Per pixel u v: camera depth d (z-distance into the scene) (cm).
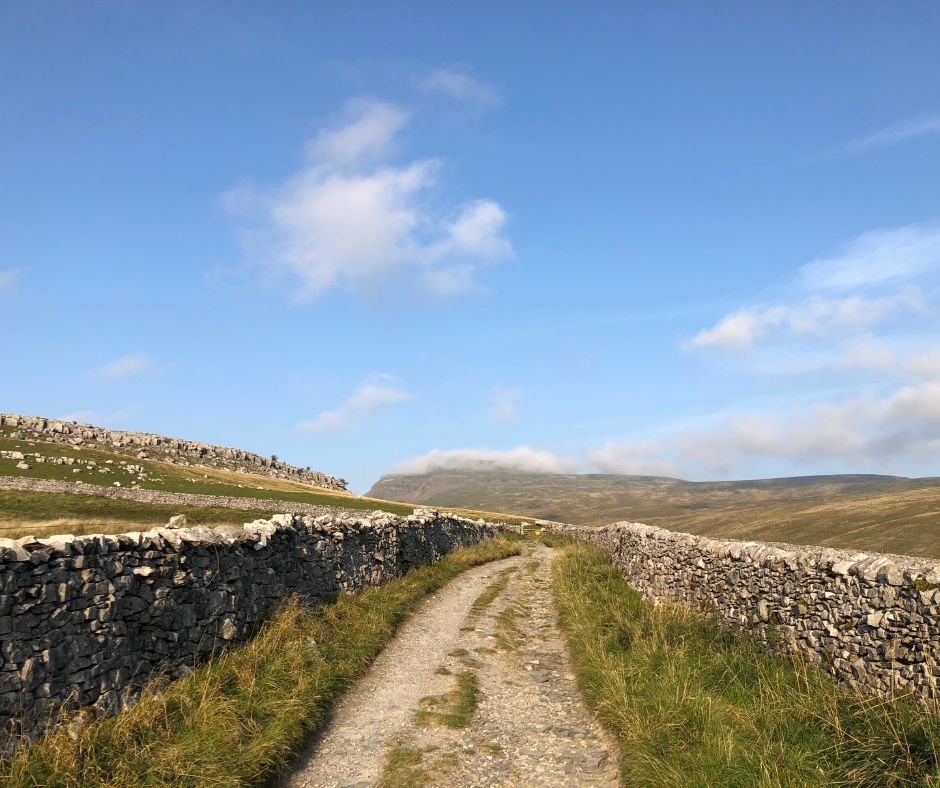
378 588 2058
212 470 11931
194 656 1093
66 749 748
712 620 1375
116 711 893
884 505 9138
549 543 5062
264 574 1391
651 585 1892
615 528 2814
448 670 1385
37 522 3806
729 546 1417
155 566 1030
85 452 9525
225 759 824
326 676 1195
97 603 894
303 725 998
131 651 952
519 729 1069
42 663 791
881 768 721
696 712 920
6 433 10938
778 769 737
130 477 7119
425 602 2144
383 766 924
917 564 952
